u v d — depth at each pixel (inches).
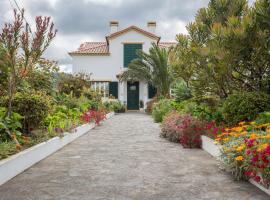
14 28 248.1
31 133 276.5
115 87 1058.1
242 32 290.8
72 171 215.6
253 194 166.7
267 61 313.4
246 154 183.9
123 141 361.7
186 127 322.0
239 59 317.4
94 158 260.7
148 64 992.2
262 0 301.4
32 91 323.9
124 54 1060.5
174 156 269.0
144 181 191.5
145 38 1064.8
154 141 361.4
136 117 796.6
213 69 339.0
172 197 162.2
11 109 269.4
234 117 281.0
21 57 280.7
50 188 176.7
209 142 282.2
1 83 276.7
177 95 559.5
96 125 546.9
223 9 366.9
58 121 358.0
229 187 179.0
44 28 261.6
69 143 346.0
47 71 438.6
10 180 192.4
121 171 215.9
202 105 382.6
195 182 189.2
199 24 386.0
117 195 165.2
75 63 1055.6
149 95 1044.5
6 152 204.8
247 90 338.0
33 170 217.8
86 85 694.5
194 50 336.8
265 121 251.8
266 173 165.2
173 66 411.8
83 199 159.0
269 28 296.4
